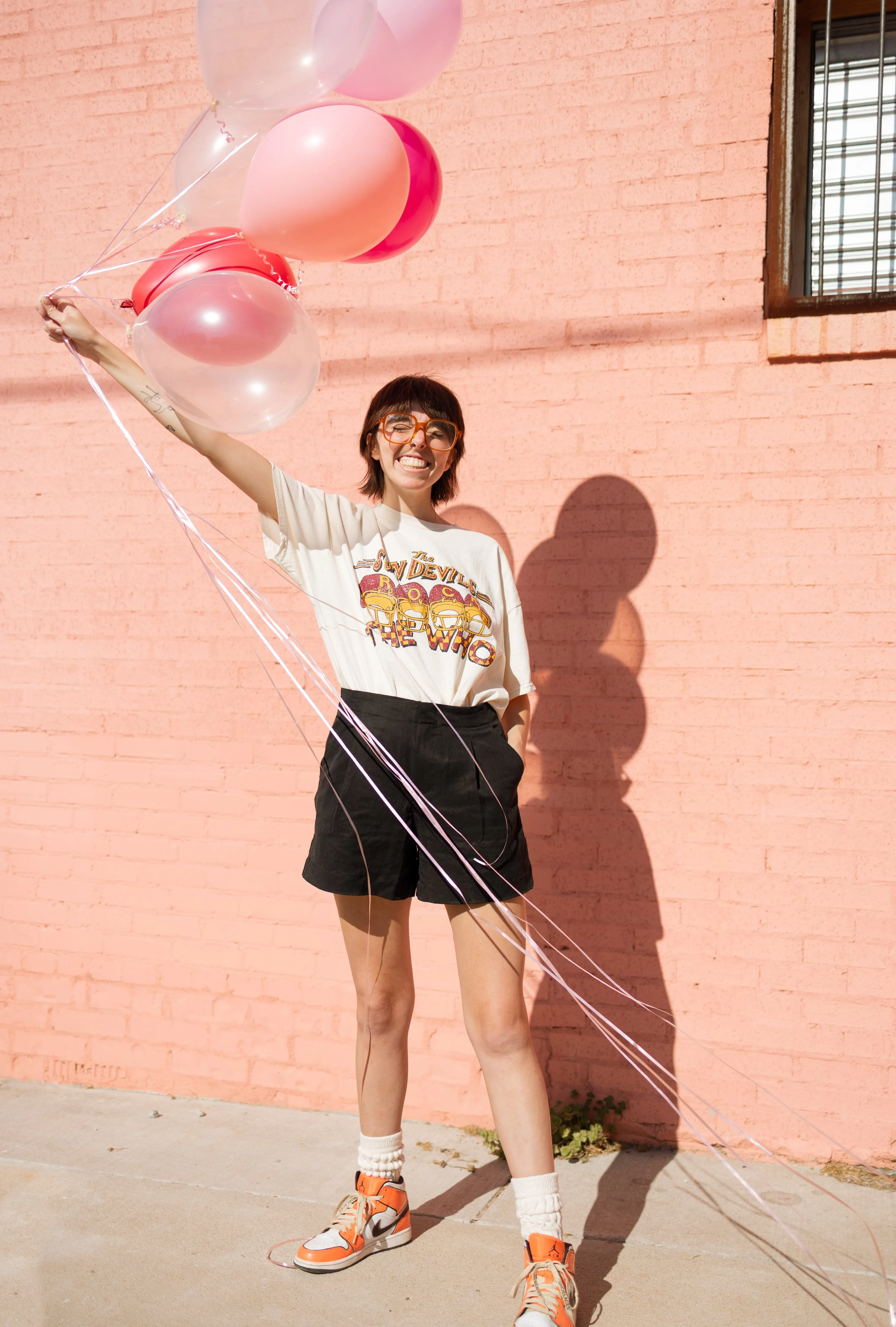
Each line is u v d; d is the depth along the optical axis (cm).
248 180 177
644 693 276
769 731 268
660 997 273
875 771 261
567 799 281
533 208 287
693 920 271
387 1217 221
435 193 205
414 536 219
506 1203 242
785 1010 265
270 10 164
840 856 262
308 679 302
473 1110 282
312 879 214
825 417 266
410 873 214
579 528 282
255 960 302
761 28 272
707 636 272
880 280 279
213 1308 200
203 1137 278
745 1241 226
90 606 320
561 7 285
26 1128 283
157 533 316
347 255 184
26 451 325
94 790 317
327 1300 203
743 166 272
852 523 264
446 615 211
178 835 310
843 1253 221
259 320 169
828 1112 261
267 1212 238
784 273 273
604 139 282
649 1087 272
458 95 292
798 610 266
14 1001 322
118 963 313
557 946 280
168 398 179
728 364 273
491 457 288
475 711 211
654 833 275
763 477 270
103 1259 218
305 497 213
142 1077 310
